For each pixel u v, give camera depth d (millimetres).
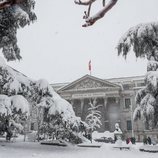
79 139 21703
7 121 15992
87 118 47812
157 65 16391
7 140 19844
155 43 16391
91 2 1878
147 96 15914
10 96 13805
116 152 15867
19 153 12234
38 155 12078
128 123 60531
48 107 16438
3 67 13555
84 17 1939
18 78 15734
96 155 13938
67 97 63344
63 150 15938
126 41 16328
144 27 16062
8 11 14164
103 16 1889
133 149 19609
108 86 61594
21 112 13117
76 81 63469
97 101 63188
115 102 63281
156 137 55344
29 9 15727
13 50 15719
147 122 16172
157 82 14875
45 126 22500
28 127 46062
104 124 60969
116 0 1848
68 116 16766
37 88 16438
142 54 16906
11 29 15164
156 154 14688
